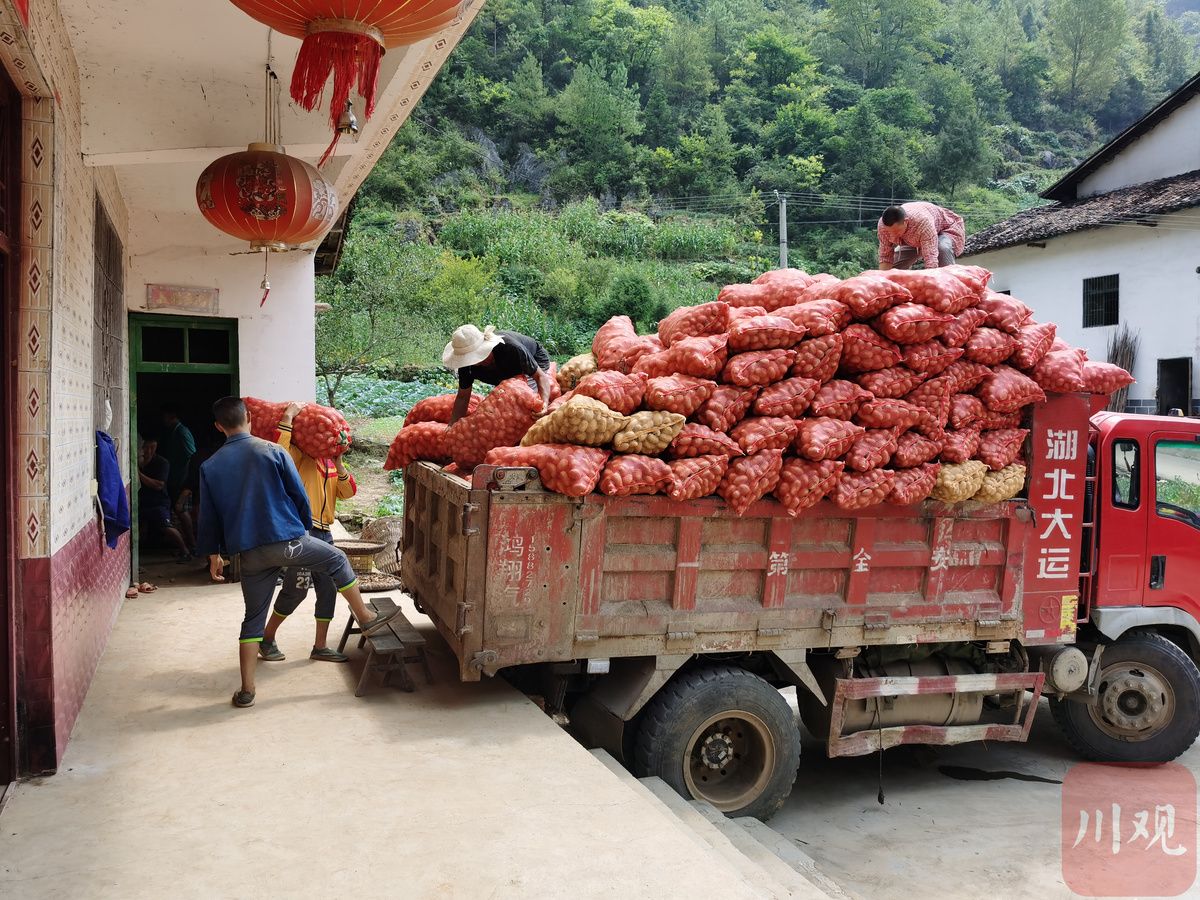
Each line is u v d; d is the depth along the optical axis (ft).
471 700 15.20
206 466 15.03
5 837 10.39
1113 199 75.05
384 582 25.77
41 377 12.07
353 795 11.60
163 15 14.79
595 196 170.60
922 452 15.08
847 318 15.20
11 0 9.74
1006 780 18.38
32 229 12.16
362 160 23.32
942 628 16.02
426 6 10.52
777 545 14.82
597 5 216.74
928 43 245.86
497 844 10.44
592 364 18.63
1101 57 256.11
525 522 13.62
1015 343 16.07
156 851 10.13
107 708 14.67
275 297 28.37
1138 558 17.65
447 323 90.43
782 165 188.85
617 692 14.73
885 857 14.89
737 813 14.93
